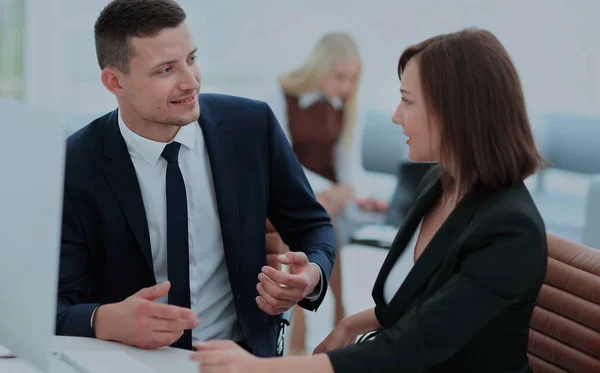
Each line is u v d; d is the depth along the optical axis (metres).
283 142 2.01
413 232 1.59
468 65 1.31
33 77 4.98
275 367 1.26
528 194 1.35
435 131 1.35
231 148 1.93
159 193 1.86
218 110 1.96
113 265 1.86
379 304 1.60
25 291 1.34
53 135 1.25
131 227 1.83
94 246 1.87
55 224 1.28
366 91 5.16
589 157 5.18
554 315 1.62
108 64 1.78
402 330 1.29
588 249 1.61
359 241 3.79
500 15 5.33
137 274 1.87
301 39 5.20
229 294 1.94
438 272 1.37
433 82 1.33
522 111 1.34
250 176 1.95
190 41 1.75
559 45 5.30
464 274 1.30
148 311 1.56
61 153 1.25
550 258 1.64
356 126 3.86
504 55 1.33
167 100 1.74
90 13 4.96
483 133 1.32
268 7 5.15
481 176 1.33
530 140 1.34
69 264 1.84
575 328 1.58
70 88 5.03
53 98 5.01
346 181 3.84
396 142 4.74
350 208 3.82
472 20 5.32
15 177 1.31
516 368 1.38
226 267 1.93
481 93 1.31
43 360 1.34
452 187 1.44
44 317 1.32
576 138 5.21
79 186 1.84
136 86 1.74
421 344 1.28
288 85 3.78
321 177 3.82
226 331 1.93
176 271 1.85
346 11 5.21
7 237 1.34
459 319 1.28
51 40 4.97
